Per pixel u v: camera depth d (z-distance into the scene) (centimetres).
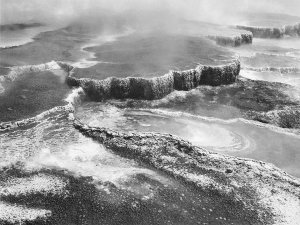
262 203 2444
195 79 4281
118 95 3981
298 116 3781
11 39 5506
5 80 3909
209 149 3158
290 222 2303
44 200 2380
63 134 3098
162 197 2444
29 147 2903
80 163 2756
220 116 3738
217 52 5000
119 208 2336
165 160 2811
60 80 4069
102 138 3055
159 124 3541
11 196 2400
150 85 3931
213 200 2447
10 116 3244
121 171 2686
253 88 4409
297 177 2869
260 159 3075
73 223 2212
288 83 4744
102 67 4275
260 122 3672
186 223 2245
